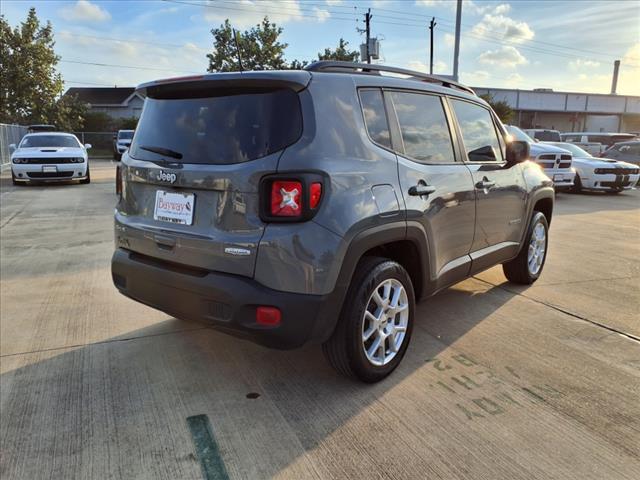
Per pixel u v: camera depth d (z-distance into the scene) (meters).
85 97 53.25
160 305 2.98
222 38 30.50
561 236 7.67
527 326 4.00
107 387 3.03
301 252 2.50
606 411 2.79
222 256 2.63
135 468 2.32
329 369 3.27
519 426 2.64
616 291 4.90
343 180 2.64
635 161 16.97
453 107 3.78
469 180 3.71
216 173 2.64
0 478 2.24
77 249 6.47
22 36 28.31
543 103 47.28
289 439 2.54
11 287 4.89
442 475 2.27
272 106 2.62
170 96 3.05
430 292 3.44
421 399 2.91
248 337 2.64
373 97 3.04
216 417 2.73
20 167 13.93
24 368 3.25
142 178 3.04
